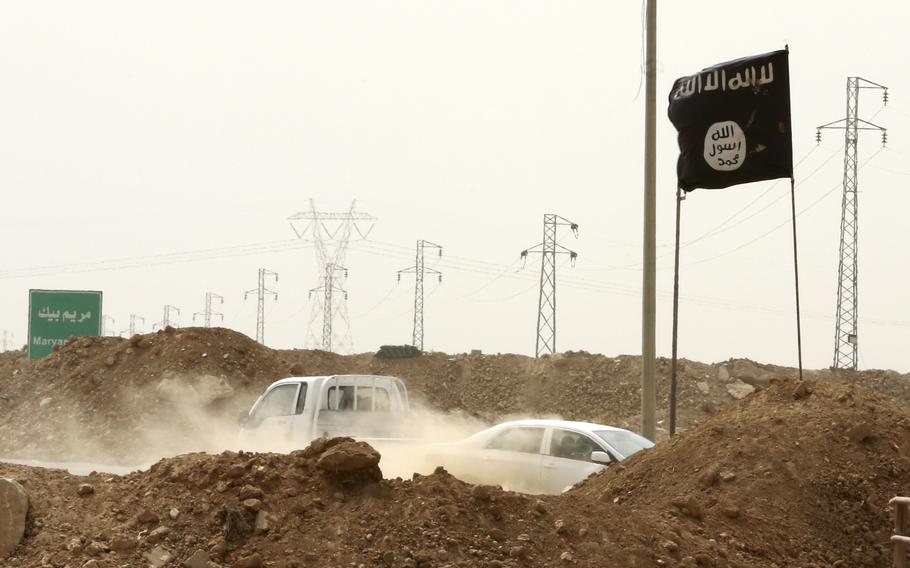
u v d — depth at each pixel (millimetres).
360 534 12195
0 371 65688
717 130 21438
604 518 13727
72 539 11734
